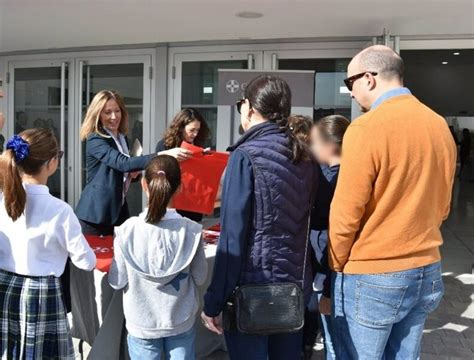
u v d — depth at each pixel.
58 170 6.58
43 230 2.01
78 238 2.06
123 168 2.87
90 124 3.02
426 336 3.49
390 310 1.73
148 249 2.12
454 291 4.50
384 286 1.71
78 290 2.75
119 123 3.13
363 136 1.68
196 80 5.94
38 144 2.06
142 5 4.16
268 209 1.81
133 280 2.12
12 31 5.25
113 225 3.05
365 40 5.47
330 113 5.65
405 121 1.68
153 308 2.13
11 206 1.96
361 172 1.67
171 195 2.15
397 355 1.89
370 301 1.74
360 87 1.85
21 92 6.71
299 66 5.68
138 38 5.63
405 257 1.70
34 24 4.92
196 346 2.98
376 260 1.72
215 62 5.87
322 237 2.19
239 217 1.78
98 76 6.32
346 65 5.57
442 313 3.93
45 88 6.59
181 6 4.19
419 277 1.71
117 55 6.18
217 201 3.04
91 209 3.00
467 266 5.43
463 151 13.97
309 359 2.90
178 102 6.00
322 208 2.13
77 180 6.48
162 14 4.47
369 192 1.69
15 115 6.76
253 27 4.99
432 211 1.73
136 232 2.14
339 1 3.97
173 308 2.14
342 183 1.72
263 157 1.81
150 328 2.12
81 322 2.79
